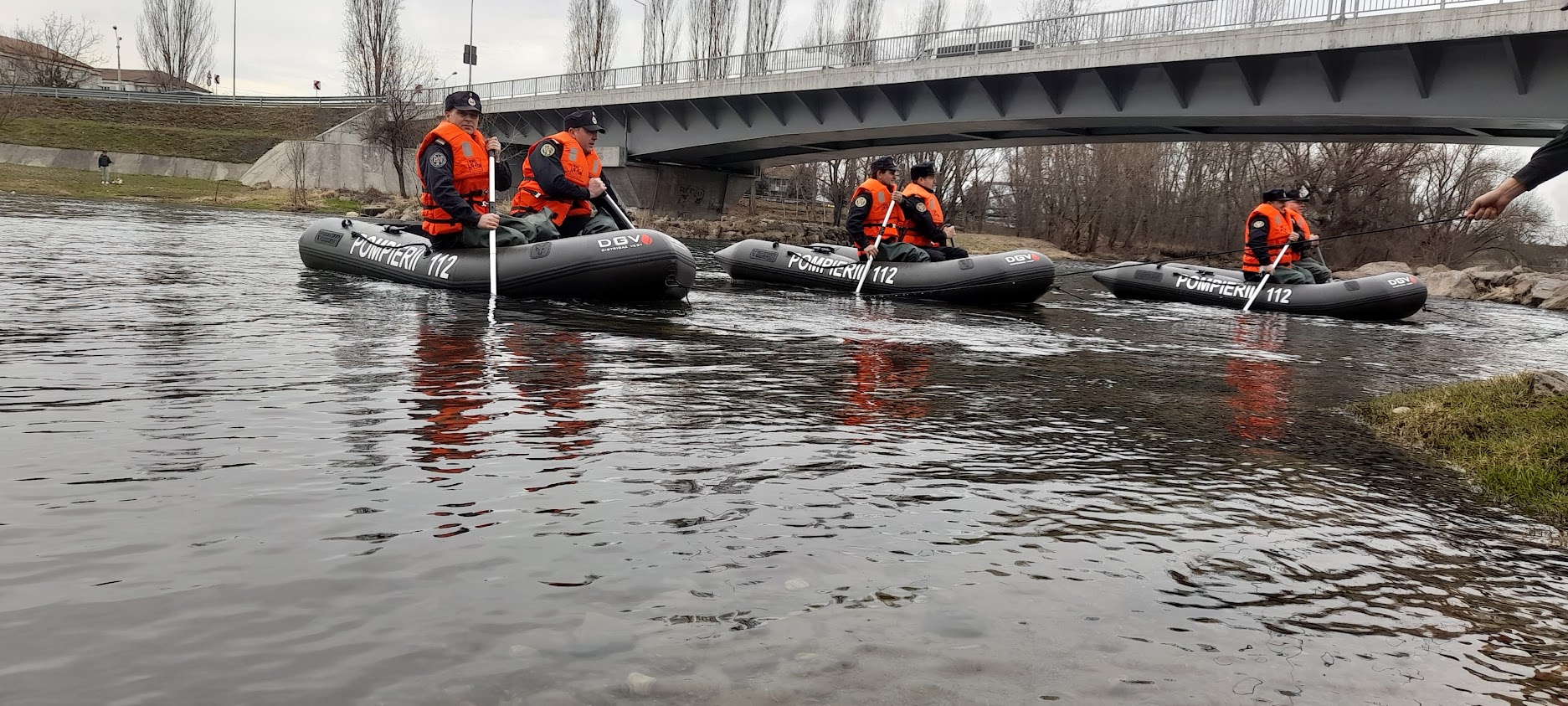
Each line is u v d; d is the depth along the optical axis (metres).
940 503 3.15
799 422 4.24
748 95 31.94
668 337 6.80
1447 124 19.95
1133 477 3.68
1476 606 2.59
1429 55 18.42
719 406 4.46
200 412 3.75
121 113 55.28
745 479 3.28
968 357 6.90
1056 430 4.46
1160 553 2.82
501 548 2.50
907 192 12.41
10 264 9.19
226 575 2.25
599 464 3.34
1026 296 11.70
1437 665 2.20
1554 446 4.23
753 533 2.73
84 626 1.97
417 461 3.24
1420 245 41.94
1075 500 3.30
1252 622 2.36
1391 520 3.36
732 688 1.85
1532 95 17.42
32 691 1.71
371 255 9.85
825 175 49.25
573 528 2.68
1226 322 11.57
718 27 48.38
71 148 48.72
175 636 1.95
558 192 9.67
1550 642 2.37
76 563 2.27
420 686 1.80
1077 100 24.14
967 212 51.28
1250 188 43.62
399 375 4.71
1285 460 4.18
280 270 10.29
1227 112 21.66
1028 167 46.94
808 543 2.69
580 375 5.01
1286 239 13.81
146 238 14.45
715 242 33.66
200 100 57.53
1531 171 3.62
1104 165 41.66
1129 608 2.39
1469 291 24.36
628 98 36.78
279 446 3.34
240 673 1.82
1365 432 5.00
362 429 3.62
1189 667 2.09
